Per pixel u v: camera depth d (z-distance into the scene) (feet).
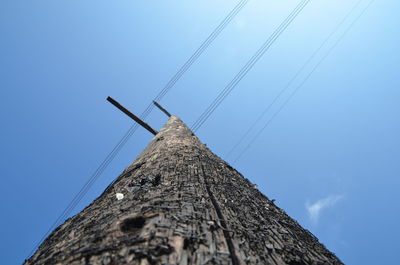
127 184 12.22
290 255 8.13
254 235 8.50
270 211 11.99
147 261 5.97
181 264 6.03
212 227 7.98
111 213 9.07
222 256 6.65
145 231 7.18
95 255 6.44
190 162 14.83
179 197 9.81
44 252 8.63
